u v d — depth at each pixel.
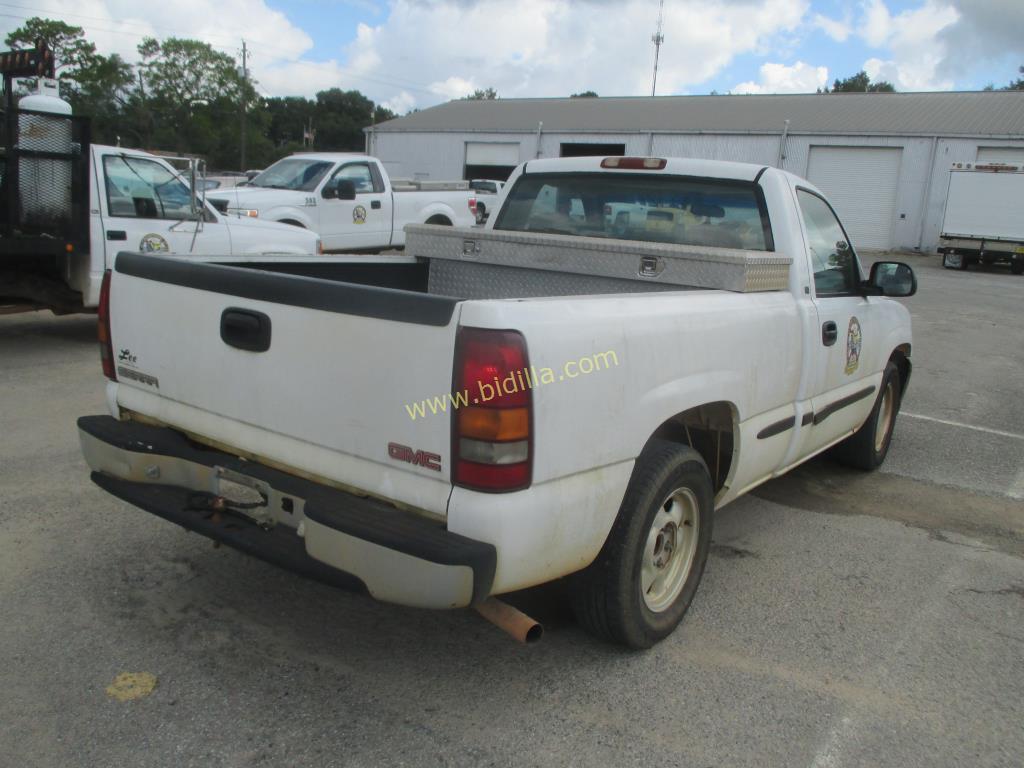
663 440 3.37
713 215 4.45
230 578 3.79
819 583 4.09
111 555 3.96
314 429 2.86
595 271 4.16
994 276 24.59
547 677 3.15
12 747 2.62
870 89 99.00
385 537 2.50
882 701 3.10
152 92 75.44
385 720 2.85
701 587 3.99
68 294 8.32
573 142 40.12
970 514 5.16
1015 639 3.61
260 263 4.06
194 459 3.22
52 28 66.75
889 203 33.22
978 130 31.38
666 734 2.85
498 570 2.53
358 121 114.25
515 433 2.49
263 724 2.79
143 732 2.72
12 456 5.23
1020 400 8.44
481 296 4.69
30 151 7.44
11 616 3.38
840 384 4.75
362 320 2.67
